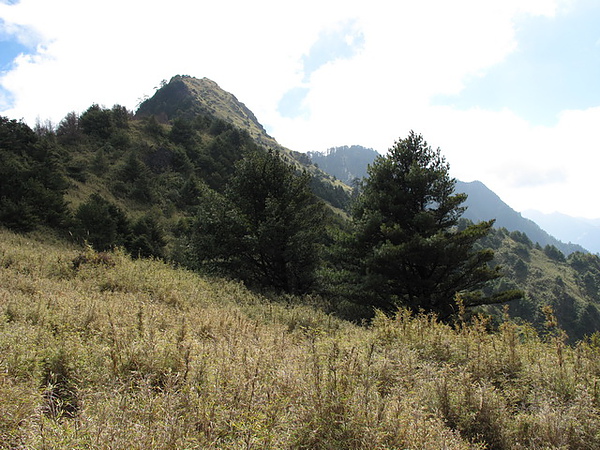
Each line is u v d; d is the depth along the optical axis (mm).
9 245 12828
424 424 3072
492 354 5242
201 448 2355
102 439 2201
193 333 5043
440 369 4512
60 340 4102
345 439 2783
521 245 158625
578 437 3383
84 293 7148
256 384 3107
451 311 15211
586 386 4234
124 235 32906
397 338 6016
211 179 70250
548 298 121500
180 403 2826
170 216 51938
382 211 17000
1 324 4344
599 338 5824
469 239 15328
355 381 3502
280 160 18625
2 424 2330
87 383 3246
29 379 3160
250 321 6793
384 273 15812
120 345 4004
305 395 3156
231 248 16672
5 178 27562
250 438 2432
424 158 17391
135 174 57094
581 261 152875
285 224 16562
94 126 68562
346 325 8742
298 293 17234
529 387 4578
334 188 127812
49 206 28547
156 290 8883
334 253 17938
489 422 3658
